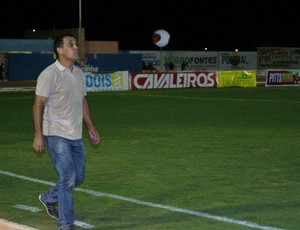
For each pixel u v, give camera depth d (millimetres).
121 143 12859
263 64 62938
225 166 9977
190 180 8844
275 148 11977
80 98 6082
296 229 6234
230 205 7297
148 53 55906
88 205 7406
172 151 11672
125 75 34656
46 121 6008
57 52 5957
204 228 6305
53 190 6387
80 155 6184
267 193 7934
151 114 19688
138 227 6402
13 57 49062
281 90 34375
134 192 8086
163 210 7105
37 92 5875
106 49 55312
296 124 16469
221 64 60375
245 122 17047
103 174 9398
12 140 13578
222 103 24422
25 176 9383
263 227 6309
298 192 7996
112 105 23516
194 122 17109
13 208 7336
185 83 36938
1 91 35250
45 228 6434
